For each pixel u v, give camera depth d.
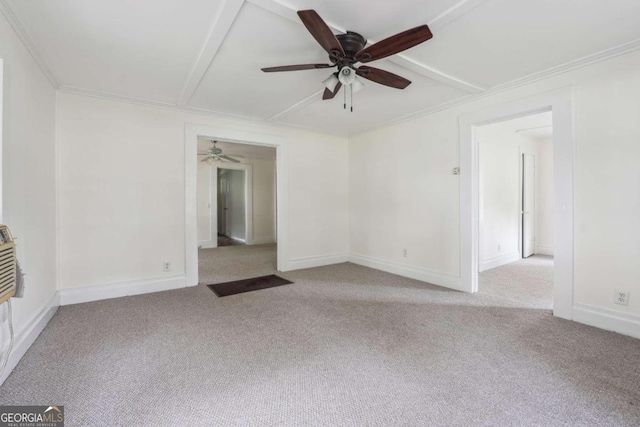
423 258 3.85
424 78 2.71
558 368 1.81
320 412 1.45
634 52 2.20
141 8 1.73
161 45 2.13
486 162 4.59
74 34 1.99
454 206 3.47
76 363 1.86
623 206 2.28
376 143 4.54
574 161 2.50
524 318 2.60
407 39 1.72
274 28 1.93
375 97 3.20
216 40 2.06
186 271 3.63
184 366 1.85
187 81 2.75
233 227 8.59
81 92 2.97
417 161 3.90
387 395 1.57
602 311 2.38
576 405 1.48
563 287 2.58
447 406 1.48
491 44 2.13
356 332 2.34
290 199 4.51
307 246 4.70
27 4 1.67
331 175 4.93
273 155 7.05
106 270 3.16
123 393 1.58
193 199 3.68
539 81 2.70
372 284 3.70
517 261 5.18
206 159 6.02
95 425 1.35
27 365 1.83
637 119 2.20
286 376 1.75
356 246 4.96
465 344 2.12
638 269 2.22
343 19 1.83
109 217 3.17
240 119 3.99
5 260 1.37
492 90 2.97
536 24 1.90
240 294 3.32
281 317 2.65
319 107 3.51
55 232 2.84
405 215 4.08
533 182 5.76
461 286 3.42
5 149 1.71
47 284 2.55
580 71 2.46
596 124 2.38
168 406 1.48
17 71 1.91
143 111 3.36
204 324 2.49
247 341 2.19
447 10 1.76
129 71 2.55
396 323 2.51
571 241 2.53
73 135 2.98
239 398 1.55
